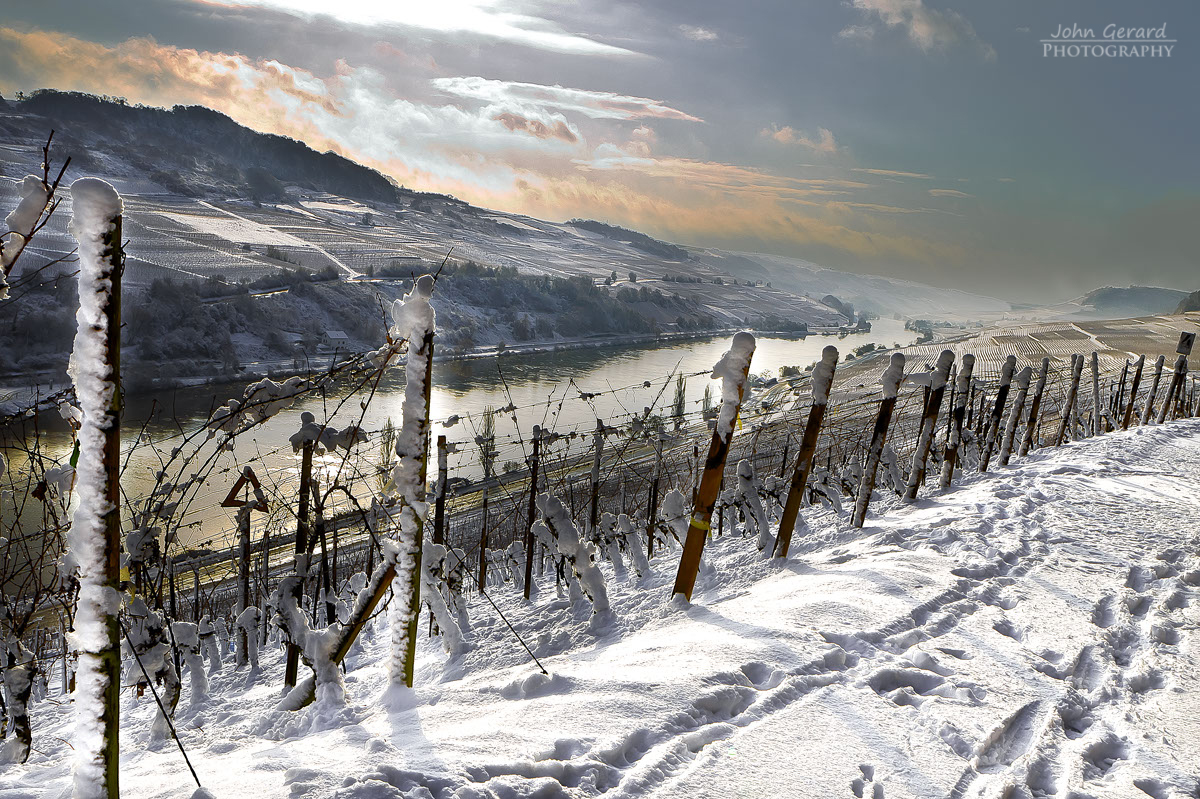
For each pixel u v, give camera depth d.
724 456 4.88
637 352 125.75
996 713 3.34
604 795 2.59
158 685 3.96
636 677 3.54
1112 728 3.35
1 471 3.72
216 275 123.56
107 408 2.22
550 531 5.30
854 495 7.68
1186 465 10.03
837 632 4.12
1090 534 6.43
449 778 2.59
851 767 2.87
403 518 3.69
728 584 5.56
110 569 2.27
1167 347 78.50
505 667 4.40
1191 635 4.40
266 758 2.91
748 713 3.23
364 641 5.97
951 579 5.13
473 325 120.88
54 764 3.41
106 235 2.17
